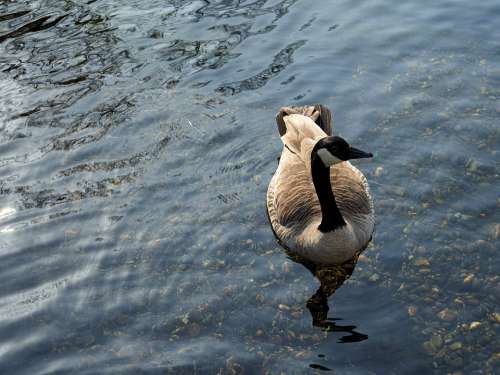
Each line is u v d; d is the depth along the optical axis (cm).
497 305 259
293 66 343
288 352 254
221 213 293
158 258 280
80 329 263
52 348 260
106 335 262
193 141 317
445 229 280
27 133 325
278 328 260
